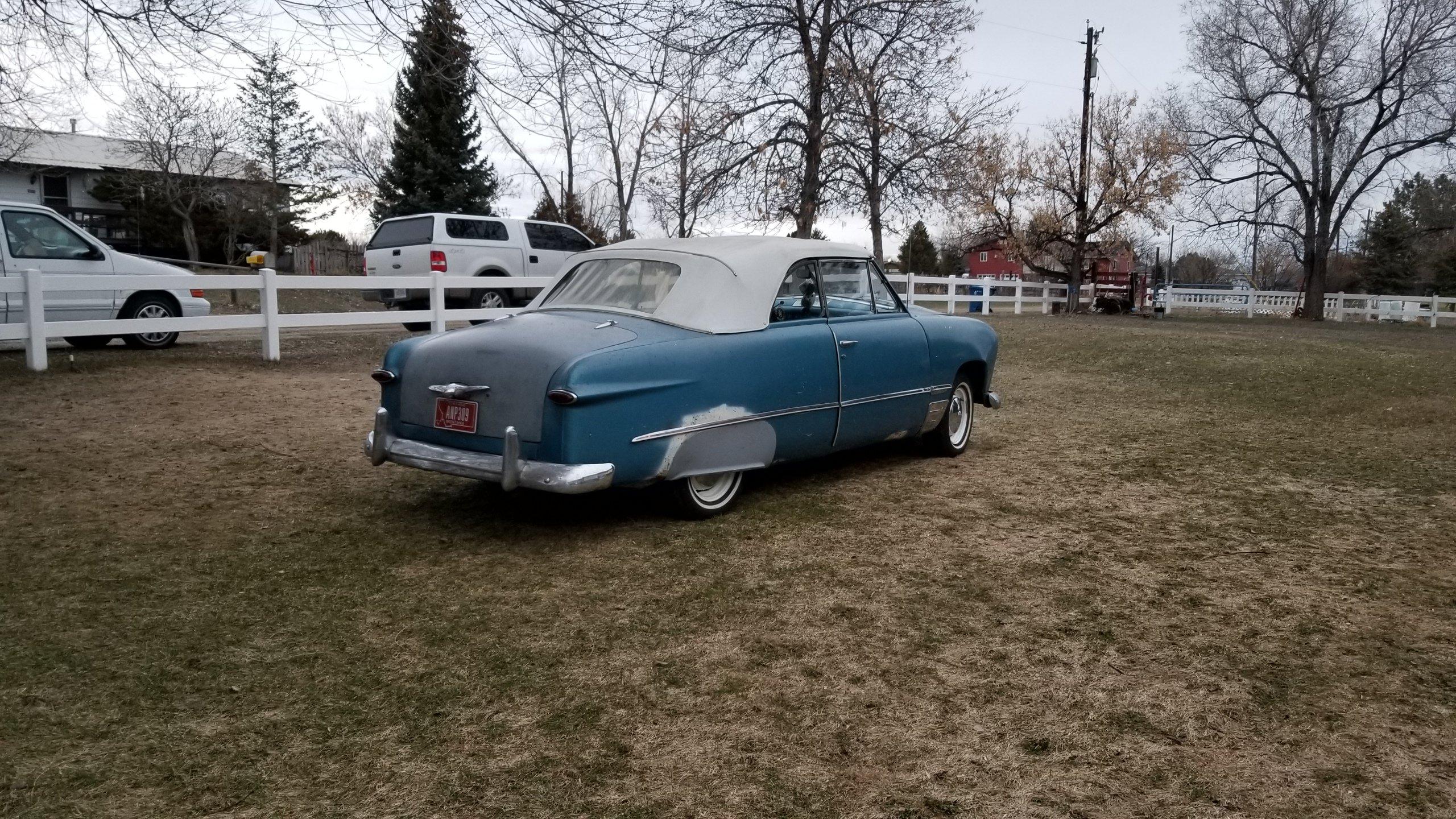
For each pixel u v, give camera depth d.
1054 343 16.23
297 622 3.68
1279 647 3.58
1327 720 3.03
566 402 4.29
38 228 11.37
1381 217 61.22
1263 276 73.31
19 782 2.55
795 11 21.44
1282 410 9.52
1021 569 4.44
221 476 5.93
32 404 8.00
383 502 5.44
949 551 4.70
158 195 37.00
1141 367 13.08
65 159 40.16
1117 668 3.39
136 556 4.41
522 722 2.94
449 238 15.84
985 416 9.09
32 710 2.95
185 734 2.83
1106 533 5.04
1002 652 3.52
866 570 4.40
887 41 22.14
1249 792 2.63
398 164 36.53
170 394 8.77
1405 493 5.98
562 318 5.13
